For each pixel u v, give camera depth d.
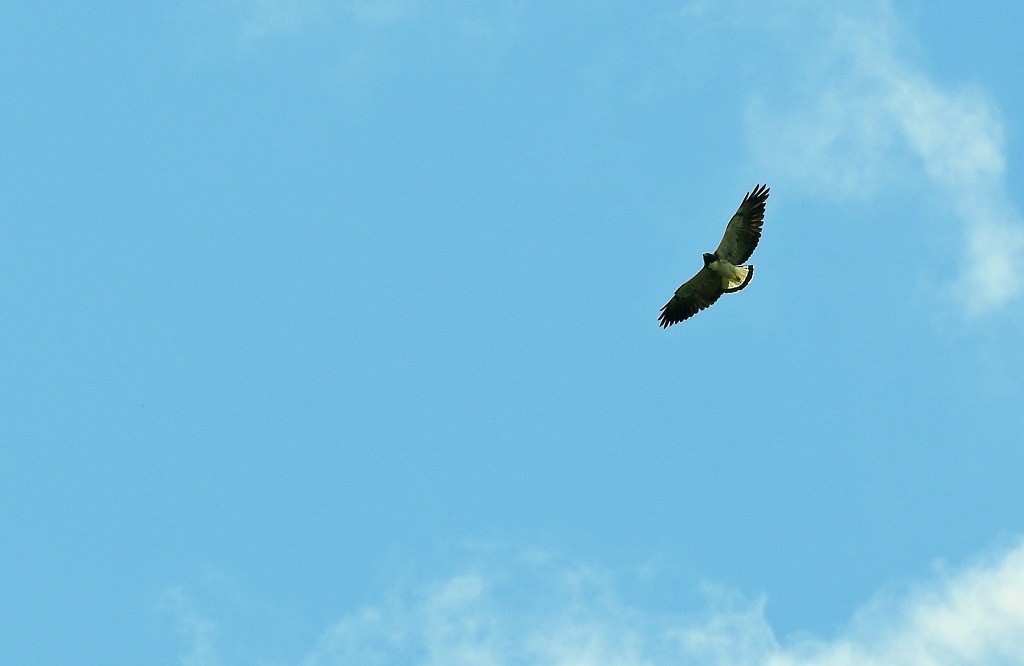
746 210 59.59
